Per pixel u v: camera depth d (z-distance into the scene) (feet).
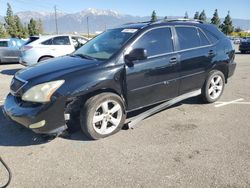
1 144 14.94
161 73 17.03
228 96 23.66
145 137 15.46
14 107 14.33
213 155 13.33
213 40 20.40
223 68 21.43
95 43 18.04
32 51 36.91
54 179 11.72
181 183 11.22
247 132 15.93
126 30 17.33
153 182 11.34
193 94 19.63
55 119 13.96
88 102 14.61
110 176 11.83
